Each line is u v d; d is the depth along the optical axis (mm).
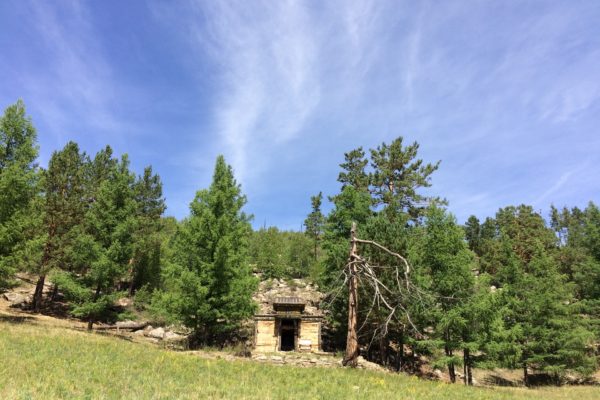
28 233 28016
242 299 26078
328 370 20562
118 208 31828
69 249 34000
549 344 34469
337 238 33500
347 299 29266
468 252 27359
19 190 26312
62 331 25547
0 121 27125
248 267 28953
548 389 30062
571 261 52094
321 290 32812
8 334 20281
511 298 36375
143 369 15023
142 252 42656
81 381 11750
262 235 63719
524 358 35625
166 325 40125
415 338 28516
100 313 30828
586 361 35188
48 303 41500
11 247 25953
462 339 26828
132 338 32719
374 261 28500
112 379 12508
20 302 39000
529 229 56812
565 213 77375
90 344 20406
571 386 34438
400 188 39031
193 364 17891
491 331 27016
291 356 24203
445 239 27328
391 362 33031
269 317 32781
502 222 72750
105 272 29203
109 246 30656
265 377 16234
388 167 39906
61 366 13750
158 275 43406
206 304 24875
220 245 25578
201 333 28234
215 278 25688
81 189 39906
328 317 32094
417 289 23422
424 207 38656
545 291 36062
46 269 35844
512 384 35719
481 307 25641
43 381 11305
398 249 28750
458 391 18375
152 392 11172
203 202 28250
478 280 27625
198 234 26172
